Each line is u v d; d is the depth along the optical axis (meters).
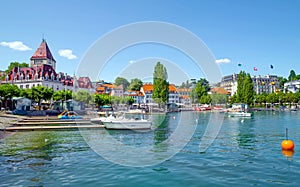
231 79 147.75
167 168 13.26
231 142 21.47
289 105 111.25
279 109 101.25
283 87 166.50
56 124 34.97
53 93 62.53
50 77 89.44
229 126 36.69
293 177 11.76
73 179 11.55
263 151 17.59
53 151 17.48
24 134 26.08
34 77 87.69
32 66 95.12
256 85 159.38
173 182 11.19
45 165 13.83
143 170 12.89
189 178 11.70
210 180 11.41
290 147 18.12
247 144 20.47
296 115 66.06
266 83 163.12
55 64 101.94
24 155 16.25
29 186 10.67
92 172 12.57
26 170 12.90
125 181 11.31
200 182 11.16
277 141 22.19
